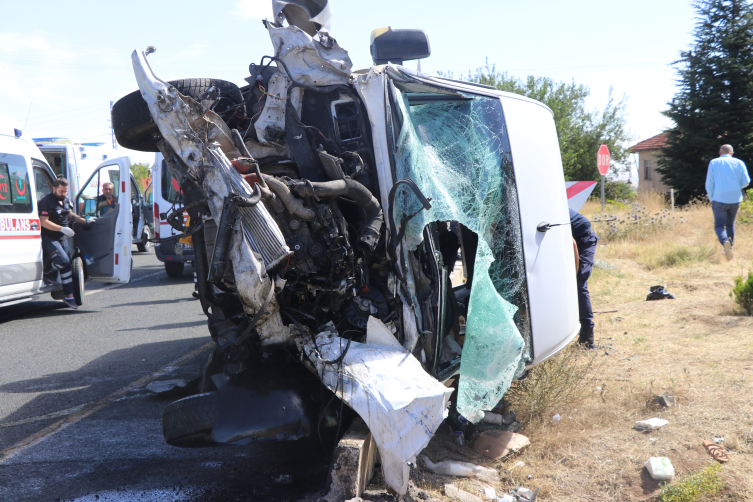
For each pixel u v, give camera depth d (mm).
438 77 3941
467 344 3307
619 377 4574
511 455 3402
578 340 5512
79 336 6867
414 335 3088
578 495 2996
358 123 3381
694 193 26266
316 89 3389
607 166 12195
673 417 3756
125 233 8062
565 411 3992
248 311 2916
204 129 2977
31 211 7734
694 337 5430
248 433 2797
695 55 26734
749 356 4688
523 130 3994
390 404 2682
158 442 3744
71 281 8180
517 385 4090
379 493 2750
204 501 2945
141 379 5133
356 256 3223
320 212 3033
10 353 6117
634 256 10609
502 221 3689
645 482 3047
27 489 3109
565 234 4371
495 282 3707
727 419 3611
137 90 3508
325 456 3438
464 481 3104
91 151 13664
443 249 4590
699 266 9203
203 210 3094
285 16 3777
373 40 4422
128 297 9719
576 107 36500
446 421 3697
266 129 3400
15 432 3961
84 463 3432
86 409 4391
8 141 7535
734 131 25609
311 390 3031
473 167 3635
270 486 3080
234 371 3346
